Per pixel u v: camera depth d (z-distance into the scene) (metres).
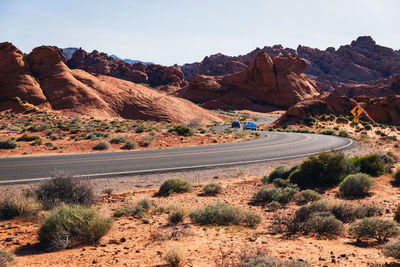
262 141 32.88
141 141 28.25
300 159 20.98
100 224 5.91
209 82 148.38
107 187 12.80
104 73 191.12
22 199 8.23
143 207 9.29
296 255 4.78
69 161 18.30
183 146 28.33
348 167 13.38
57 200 8.57
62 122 53.75
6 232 6.37
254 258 4.16
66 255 4.84
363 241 5.93
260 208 9.61
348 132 46.62
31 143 25.33
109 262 4.46
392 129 52.25
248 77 147.75
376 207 8.33
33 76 76.69
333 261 4.43
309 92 139.12
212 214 7.78
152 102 83.12
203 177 15.59
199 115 89.12
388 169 14.65
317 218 6.70
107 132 34.47
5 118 54.50
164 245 5.47
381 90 163.50
